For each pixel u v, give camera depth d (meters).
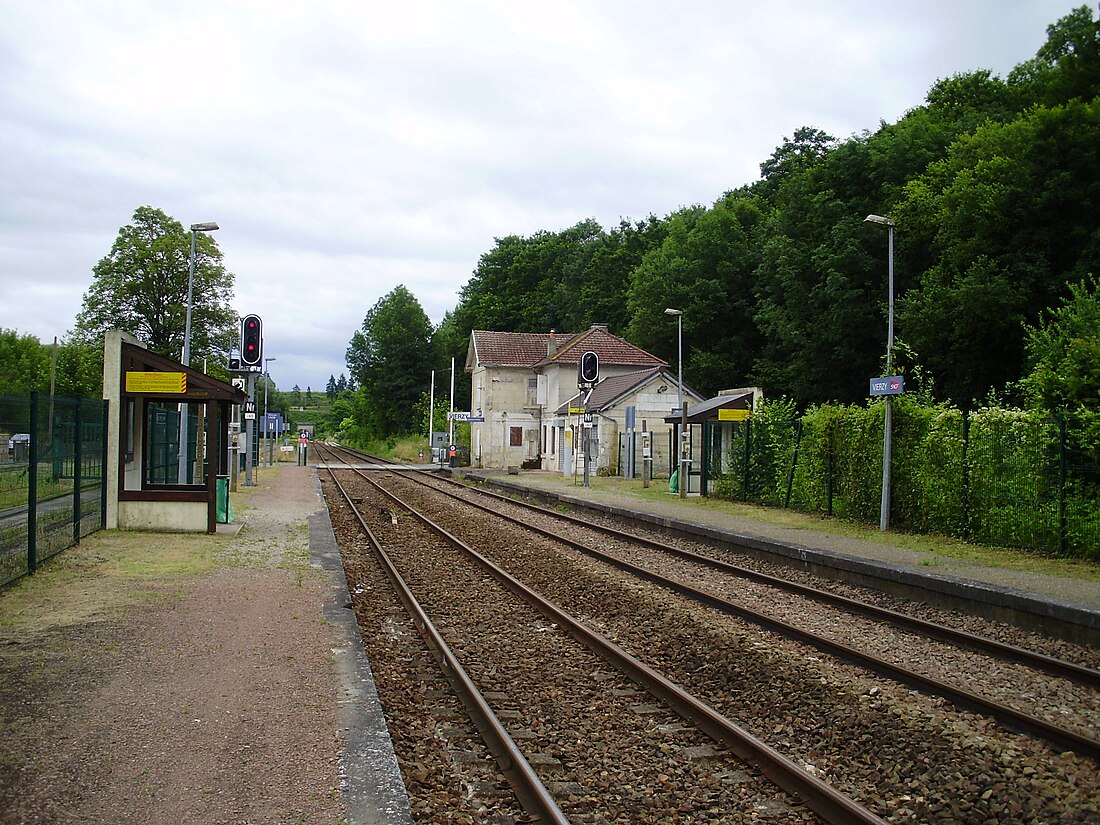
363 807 4.97
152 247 47.41
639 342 62.81
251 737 6.07
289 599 11.03
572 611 11.73
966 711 7.32
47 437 12.91
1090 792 5.64
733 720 7.33
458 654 9.28
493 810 5.52
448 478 44.97
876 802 5.69
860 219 43.97
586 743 6.72
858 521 19.83
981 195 35.06
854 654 8.95
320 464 60.44
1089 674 8.32
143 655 8.16
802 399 48.28
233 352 31.30
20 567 11.71
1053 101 36.91
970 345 35.78
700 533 18.78
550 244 90.88
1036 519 15.14
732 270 58.94
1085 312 18.11
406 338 93.12
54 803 4.93
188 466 24.00
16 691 7.01
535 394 58.88
